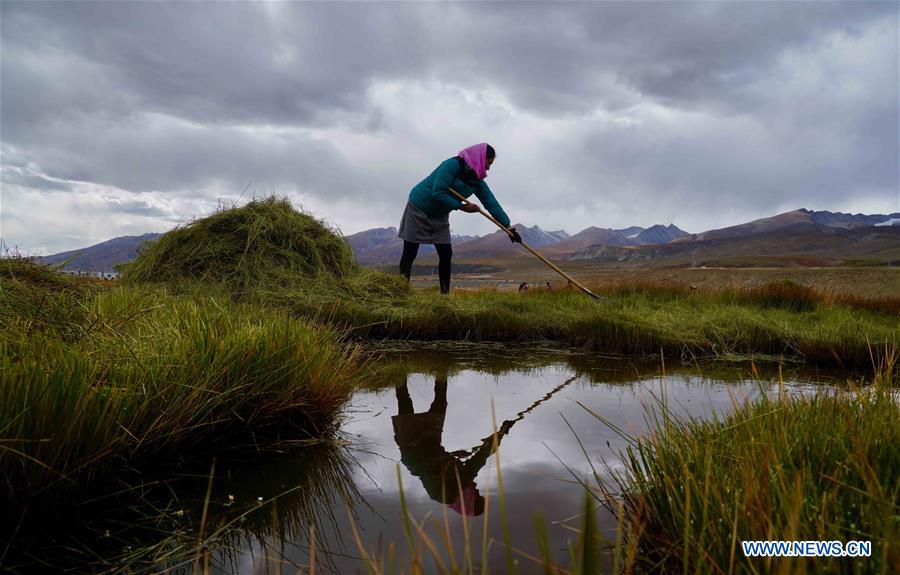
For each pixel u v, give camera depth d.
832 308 7.70
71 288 3.91
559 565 1.29
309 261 7.33
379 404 3.09
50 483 1.59
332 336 3.68
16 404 1.60
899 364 3.90
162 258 6.76
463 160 7.03
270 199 7.78
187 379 2.25
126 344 2.31
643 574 1.29
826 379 3.94
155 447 2.07
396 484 1.89
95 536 1.52
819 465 1.47
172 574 1.32
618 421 2.67
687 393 3.35
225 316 2.99
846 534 1.18
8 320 2.46
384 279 7.28
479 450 2.25
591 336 5.45
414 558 1.00
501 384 3.66
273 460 2.14
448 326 5.97
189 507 1.70
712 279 16.06
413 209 7.28
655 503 1.52
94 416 1.79
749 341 5.29
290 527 1.56
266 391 2.49
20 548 1.44
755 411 1.96
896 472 1.40
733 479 1.40
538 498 1.74
